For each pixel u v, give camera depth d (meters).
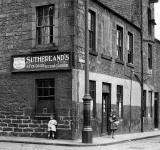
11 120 22.91
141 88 32.56
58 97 21.50
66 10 21.62
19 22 23.00
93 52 23.55
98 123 24.05
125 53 29.08
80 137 21.50
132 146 19.64
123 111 28.45
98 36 24.50
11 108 22.95
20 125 22.59
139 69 32.38
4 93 23.22
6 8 23.47
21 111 22.62
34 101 22.27
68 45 21.45
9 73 23.12
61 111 21.33
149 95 35.03
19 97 22.73
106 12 25.83
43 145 18.81
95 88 23.83
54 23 21.89
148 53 34.97
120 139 22.70
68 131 21.05
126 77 29.16
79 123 21.47
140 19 33.09
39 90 22.38
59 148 17.56
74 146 18.72
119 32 28.47
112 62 26.56
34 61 22.31
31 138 21.50
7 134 22.98
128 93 29.55
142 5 33.47
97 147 18.44
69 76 21.28
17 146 18.09
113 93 26.53
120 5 33.03
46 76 21.95
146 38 33.88
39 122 21.98
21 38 22.88
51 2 22.03
